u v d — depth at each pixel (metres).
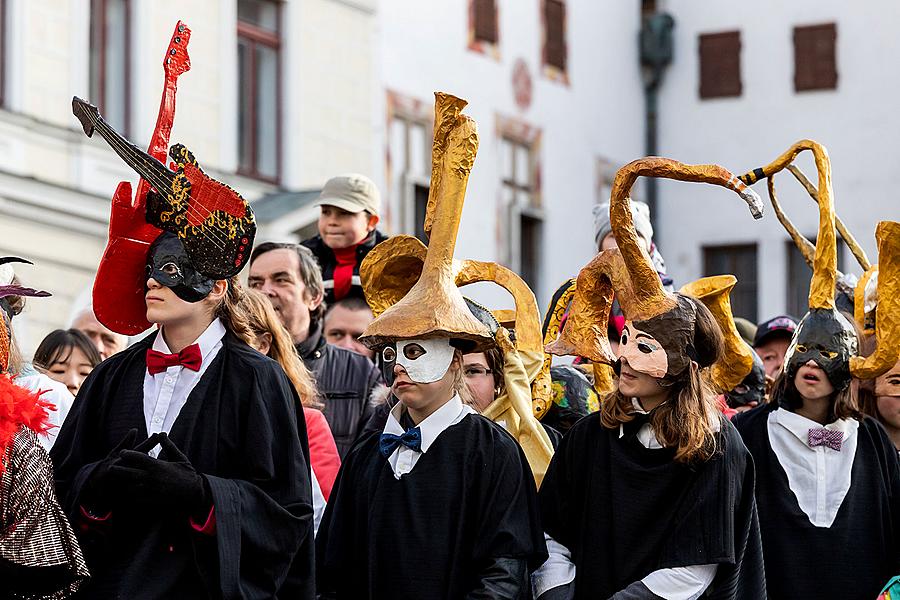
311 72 27.89
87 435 8.80
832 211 9.84
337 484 9.08
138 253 8.73
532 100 33.03
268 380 8.80
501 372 9.57
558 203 33.56
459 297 8.88
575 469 9.09
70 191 23.70
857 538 9.74
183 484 8.31
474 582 8.70
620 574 8.86
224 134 26.23
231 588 8.33
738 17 36.78
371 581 8.76
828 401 9.85
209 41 26.08
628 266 8.95
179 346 8.83
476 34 31.62
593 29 35.22
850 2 36.22
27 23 23.58
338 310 13.22
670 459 8.85
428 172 30.30
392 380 8.86
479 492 8.77
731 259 36.38
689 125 36.78
